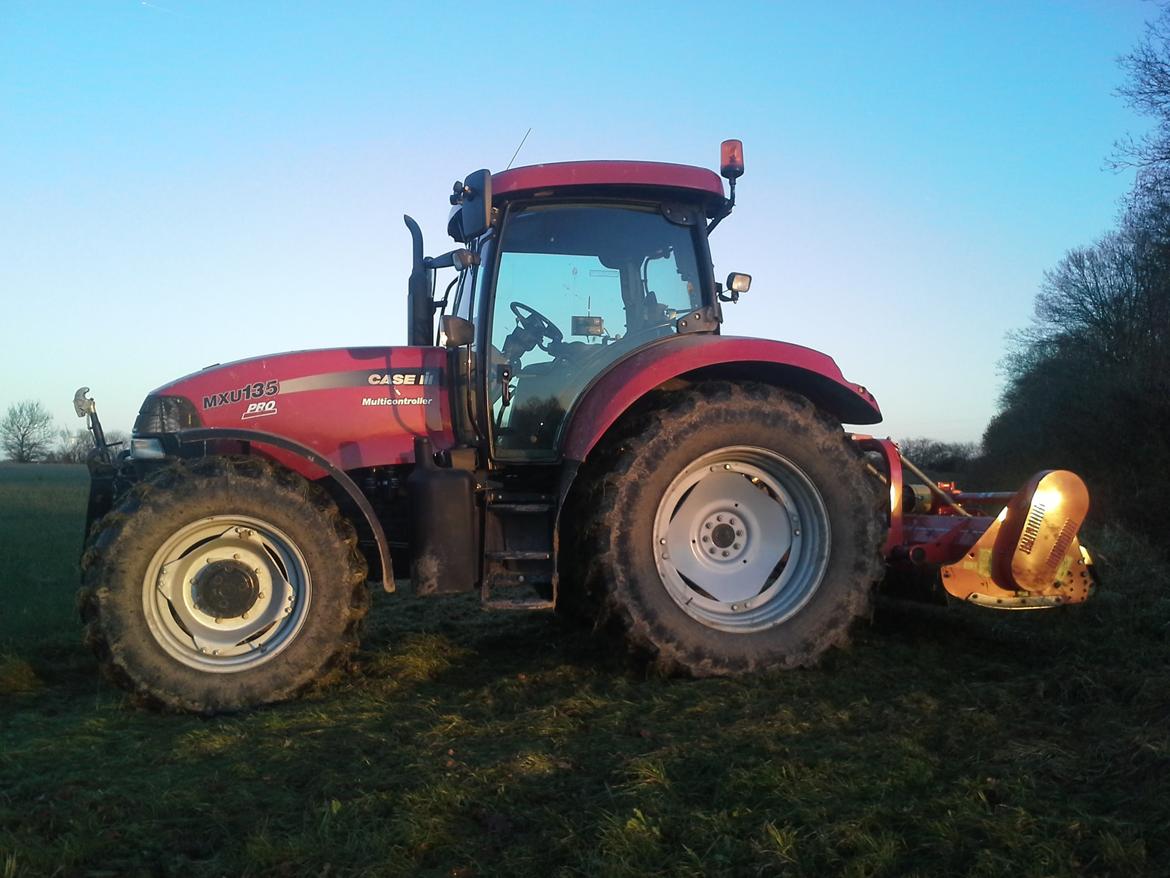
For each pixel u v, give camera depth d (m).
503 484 4.89
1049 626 5.06
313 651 4.21
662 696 4.02
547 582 4.45
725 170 5.12
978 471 21.61
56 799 3.00
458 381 4.90
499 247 4.86
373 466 4.84
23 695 4.36
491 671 4.68
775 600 4.55
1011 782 2.87
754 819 2.70
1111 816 2.66
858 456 4.64
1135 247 19.23
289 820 2.84
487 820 2.78
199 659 4.16
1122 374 14.53
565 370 4.89
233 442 4.79
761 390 4.59
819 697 3.94
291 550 4.27
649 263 5.04
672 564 4.52
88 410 4.98
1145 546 8.32
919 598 5.18
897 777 2.94
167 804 2.92
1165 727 3.29
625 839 2.56
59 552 10.38
